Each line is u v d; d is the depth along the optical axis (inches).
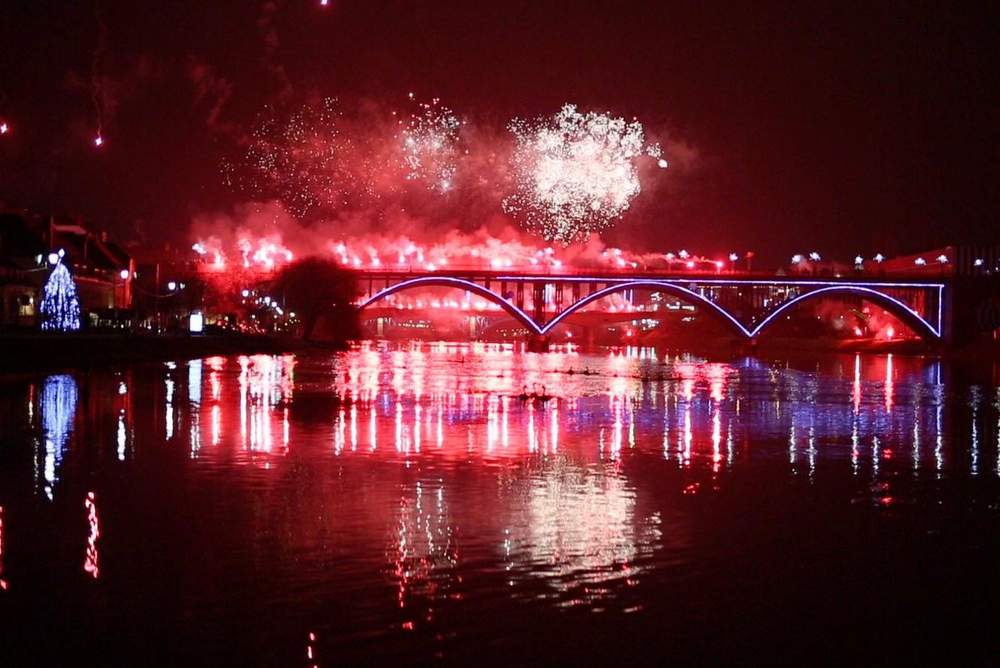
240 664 674.2
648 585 844.0
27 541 930.7
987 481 1379.2
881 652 721.6
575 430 1881.2
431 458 1457.9
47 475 1241.4
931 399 2979.8
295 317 6619.1
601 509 1122.7
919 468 1491.1
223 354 4429.1
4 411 1879.9
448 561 892.6
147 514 1043.3
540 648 708.0
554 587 829.8
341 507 1097.4
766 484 1311.5
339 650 697.0
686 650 714.2
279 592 800.9
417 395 2593.5
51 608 761.0
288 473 1293.1
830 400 2851.9
